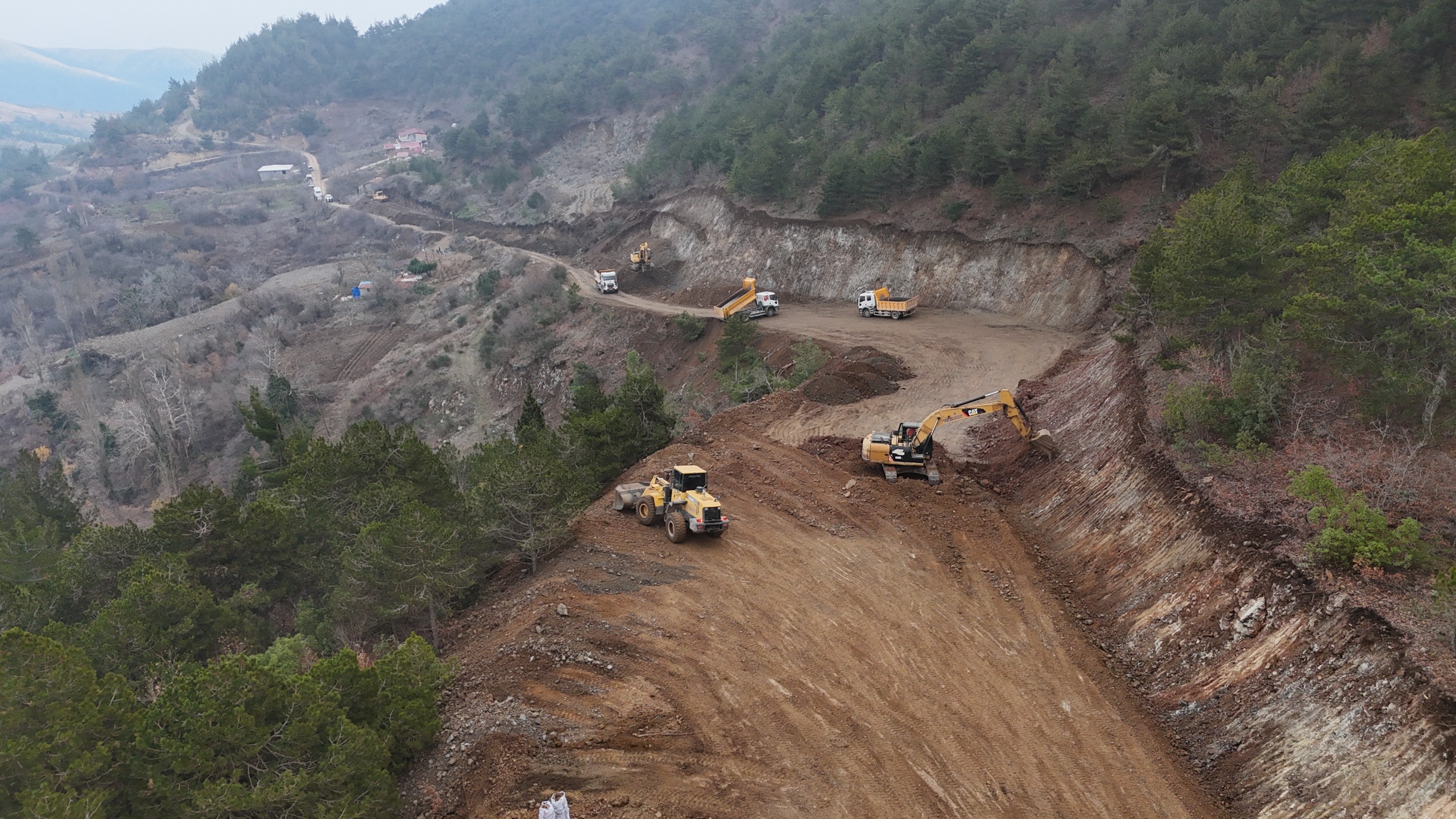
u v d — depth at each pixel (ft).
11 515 146.41
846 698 68.08
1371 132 180.34
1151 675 70.38
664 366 256.32
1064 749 62.75
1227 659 66.03
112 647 79.30
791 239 285.23
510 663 69.97
